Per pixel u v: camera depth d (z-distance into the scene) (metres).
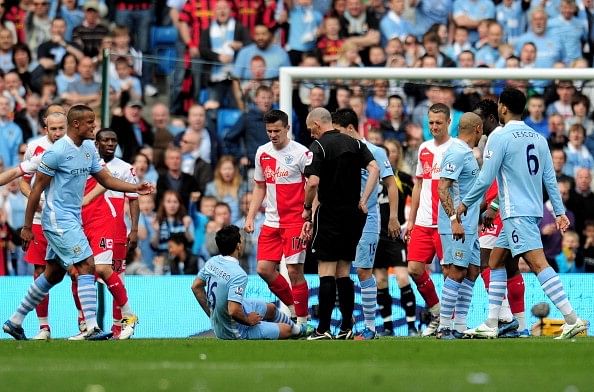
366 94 52.41
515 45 69.25
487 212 37.88
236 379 20.97
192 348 30.83
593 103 55.44
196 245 57.06
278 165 41.62
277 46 69.19
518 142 35.38
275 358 26.88
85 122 35.88
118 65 57.66
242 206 55.62
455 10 69.06
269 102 54.78
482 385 19.64
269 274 42.47
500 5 69.38
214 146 56.19
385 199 48.00
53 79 67.25
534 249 35.62
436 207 41.44
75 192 36.28
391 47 68.38
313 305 47.94
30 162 38.72
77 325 47.75
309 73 50.81
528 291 47.66
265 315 39.44
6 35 67.38
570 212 56.12
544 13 69.50
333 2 69.25
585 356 27.22
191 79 56.41
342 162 36.03
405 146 52.00
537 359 26.31
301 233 39.50
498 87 53.12
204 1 69.44
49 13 68.38
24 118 66.06
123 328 40.91
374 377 21.11
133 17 69.19
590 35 69.94
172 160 57.03
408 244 42.69
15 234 60.16
